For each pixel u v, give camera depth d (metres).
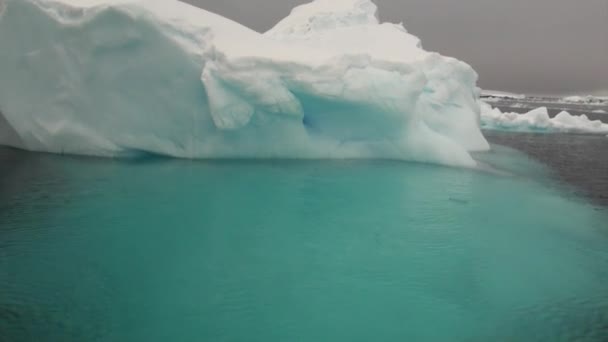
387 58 9.37
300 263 4.48
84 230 5.07
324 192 6.96
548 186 8.51
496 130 19.44
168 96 8.16
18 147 9.02
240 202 6.29
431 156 9.38
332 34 12.70
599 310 3.78
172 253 4.57
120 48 7.78
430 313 3.64
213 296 3.76
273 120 8.53
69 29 7.69
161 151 8.62
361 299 3.82
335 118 9.06
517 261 4.79
